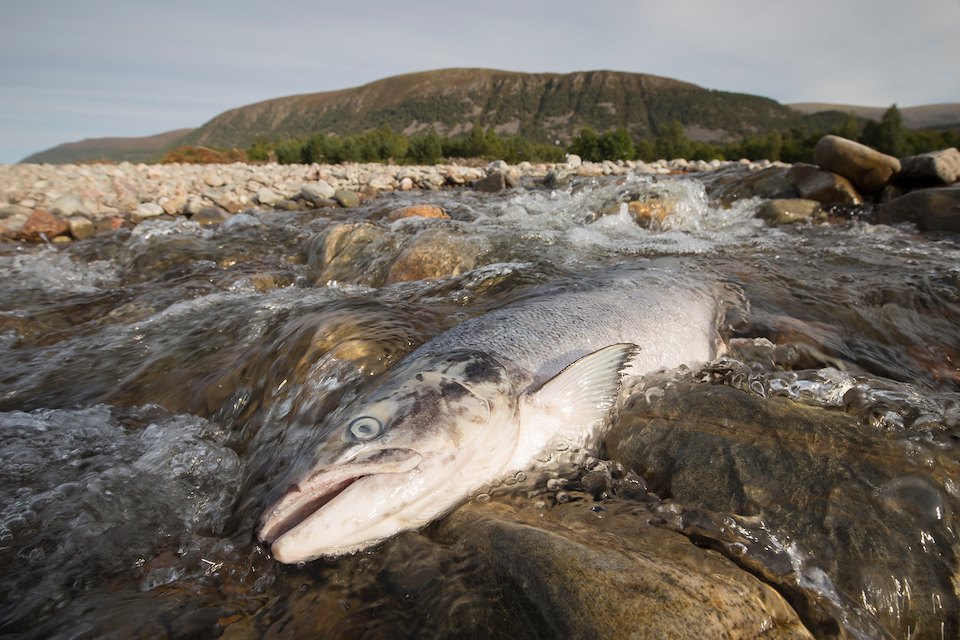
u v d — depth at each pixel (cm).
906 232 87
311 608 24
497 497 29
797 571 23
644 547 24
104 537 29
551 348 36
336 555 26
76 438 39
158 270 85
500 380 32
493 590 23
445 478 28
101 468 35
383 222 106
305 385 39
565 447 33
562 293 46
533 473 31
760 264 68
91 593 25
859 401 32
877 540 24
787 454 29
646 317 42
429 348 35
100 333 59
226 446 39
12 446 38
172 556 28
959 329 52
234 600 25
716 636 20
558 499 29
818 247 78
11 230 112
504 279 58
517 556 24
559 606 21
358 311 46
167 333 56
